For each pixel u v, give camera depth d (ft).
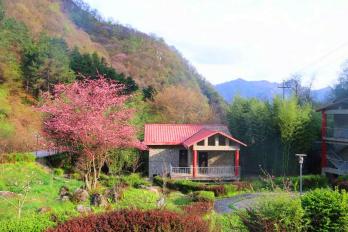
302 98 159.84
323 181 80.28
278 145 92.32
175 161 99.45
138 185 77.61
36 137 104.99
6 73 146.82
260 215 25.86
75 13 340.39
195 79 283.59
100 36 312.50
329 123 100.01
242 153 103.19
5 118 118.83
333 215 25.91
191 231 22.18
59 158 96.43
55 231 21.84
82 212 33.12
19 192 58.34
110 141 65.82
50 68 153.07
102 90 70.64
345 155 91.97
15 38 166.71
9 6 217.77
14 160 86.74
